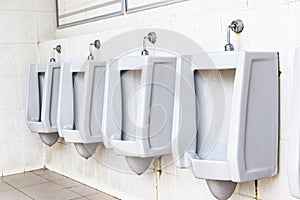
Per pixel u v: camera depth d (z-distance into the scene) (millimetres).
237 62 1803
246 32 2016
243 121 1779
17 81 3898
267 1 2035
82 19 3631
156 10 2836
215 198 2289
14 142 3912
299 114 1572
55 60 3672
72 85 3098
